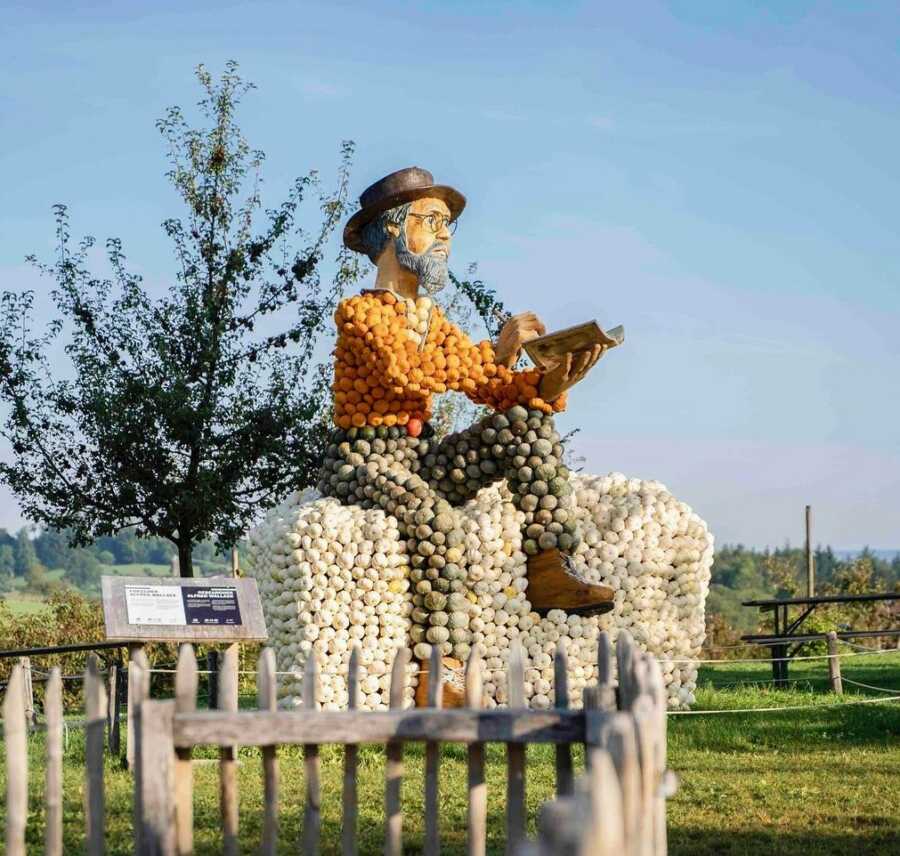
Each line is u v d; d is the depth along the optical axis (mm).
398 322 13242
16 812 5090
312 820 5484
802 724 12227
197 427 17047
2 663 18562
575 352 13031
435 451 13609
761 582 61938
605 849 3008
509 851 5367
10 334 17438
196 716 5242
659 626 13953
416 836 7730
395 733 5375
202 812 8195
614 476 14594
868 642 24219
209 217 17953
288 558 12609
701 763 10305
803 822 8172
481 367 13445
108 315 17812
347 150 18500
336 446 13594
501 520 13211
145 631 9172
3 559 96688
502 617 13000
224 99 18125
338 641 12438
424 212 13648
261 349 17906
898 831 7926
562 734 5328
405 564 12797
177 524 17484
